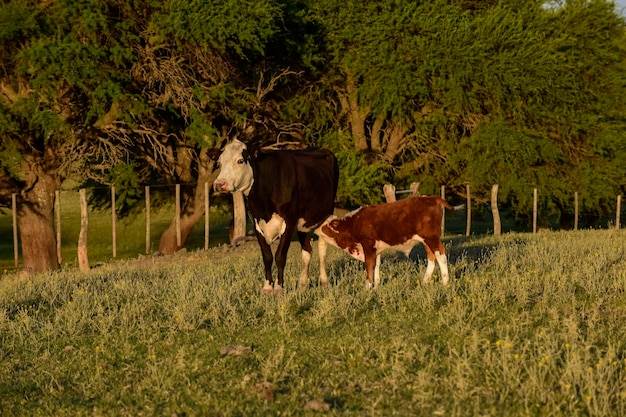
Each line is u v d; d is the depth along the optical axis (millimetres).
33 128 23953
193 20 23844
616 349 6953
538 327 7961
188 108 26828
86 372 7434
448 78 29312
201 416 5949
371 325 8578
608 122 34000
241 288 11672
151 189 34844
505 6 31500
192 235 42688
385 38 29250
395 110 29625
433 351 7262
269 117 31781
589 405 5621
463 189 33281
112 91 23078
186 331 8844
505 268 12219
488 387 6211
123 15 24797
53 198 25844
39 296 12211
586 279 10344
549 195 32000
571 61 31375
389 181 32125
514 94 30234
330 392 6344
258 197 11219
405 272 12023
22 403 6605
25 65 22562
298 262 15305
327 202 12336
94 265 22406
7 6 22266
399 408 5898
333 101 32594
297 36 28703
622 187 35906
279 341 8102
